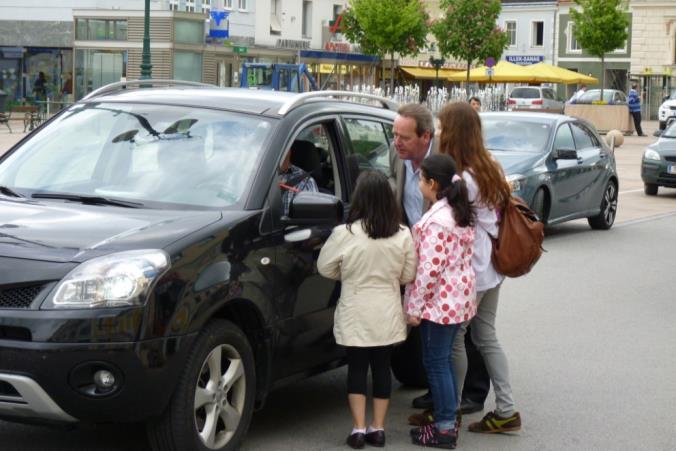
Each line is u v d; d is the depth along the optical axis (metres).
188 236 5.37
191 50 44.72
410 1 57.59
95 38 43.88
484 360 6.62
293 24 62.00
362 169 6.92
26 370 4.89
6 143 29.33
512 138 16.27
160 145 6.34
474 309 6.14
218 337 5.42
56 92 48.88
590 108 49.50
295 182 6.24
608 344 9.29
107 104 6.88
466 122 6.15
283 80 44.16
